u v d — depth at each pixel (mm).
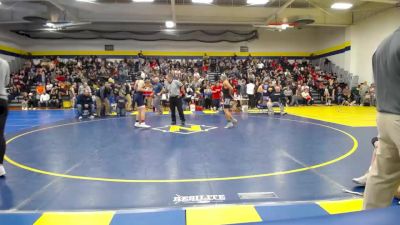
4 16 21953
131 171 5207
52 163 5754
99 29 27266
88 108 14062
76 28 27031
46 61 26500
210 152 6652
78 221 3236
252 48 28875
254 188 4320
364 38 23078
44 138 8469
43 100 21047
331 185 4422
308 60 29391
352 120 12562
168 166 5527
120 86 17281
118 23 26516
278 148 7035
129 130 9914
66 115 15438
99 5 22078
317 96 24047
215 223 3158
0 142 4879
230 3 21938
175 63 26688
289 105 22234
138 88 10500
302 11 23000
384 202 2533
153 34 27734
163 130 9883
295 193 4105
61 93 21359
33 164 5684
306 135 8844
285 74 25062
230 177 4852
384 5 20438
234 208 3521
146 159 6047
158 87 15492
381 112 2443
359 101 22469
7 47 25047
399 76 2291
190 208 3543
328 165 5535
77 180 4715
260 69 26391
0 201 3863
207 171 5203
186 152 6664
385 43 2418
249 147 7160
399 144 2301
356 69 24094
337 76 25703
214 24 26438
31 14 21672
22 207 3672
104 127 10664
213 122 11961
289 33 29281
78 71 24594
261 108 17922
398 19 19859
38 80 24094
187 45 28219
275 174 5004
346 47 24812
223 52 28562
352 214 1405
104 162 5820
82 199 3930
